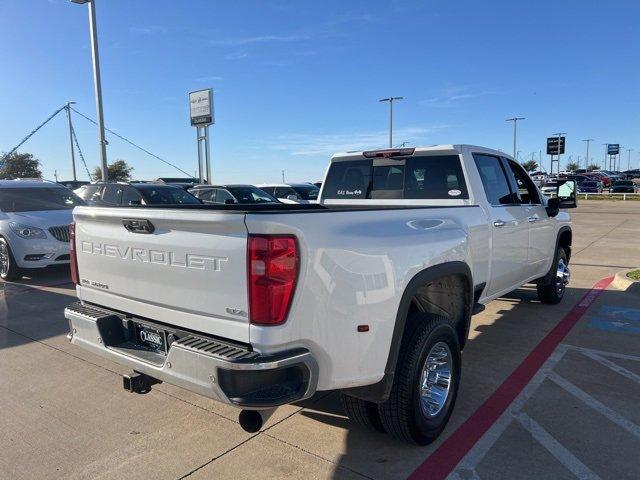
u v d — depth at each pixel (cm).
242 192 1630
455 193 489
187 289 291
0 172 4781
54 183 1116
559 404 414
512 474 318
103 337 337
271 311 259
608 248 1350
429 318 348
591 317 668
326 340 279
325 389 287
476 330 613
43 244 913
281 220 260
